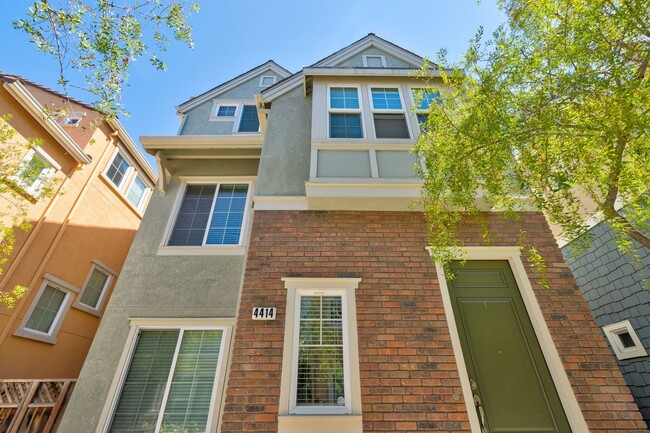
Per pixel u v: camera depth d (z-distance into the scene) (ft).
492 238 15.07
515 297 13.70
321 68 20.62
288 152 18.88
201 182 21.04
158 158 20.47
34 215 21.83
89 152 27.17
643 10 7.89
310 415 10.81
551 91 9.07
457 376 11.64
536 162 9.21
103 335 15.10
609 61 8.30
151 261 17.46
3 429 14.17
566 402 11.16
